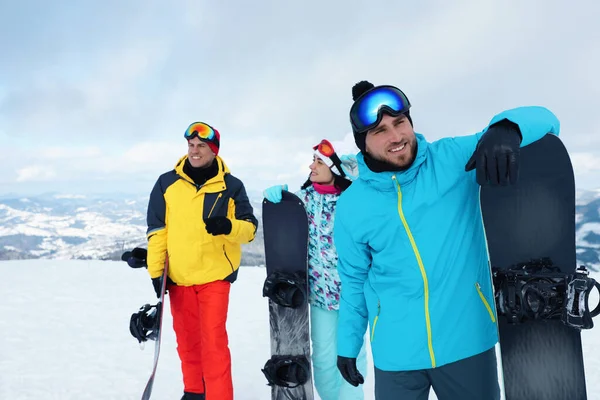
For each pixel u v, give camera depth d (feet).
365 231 5.59
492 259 5.53
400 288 5.44
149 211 9.99
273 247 9.59
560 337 5.39
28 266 33.83
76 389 12.25
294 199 9.55
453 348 5.24
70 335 17.51
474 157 4.47
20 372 13.47
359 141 5.50
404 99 5.22
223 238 9.64
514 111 4.72
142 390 12.25
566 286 5.01
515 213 5.49
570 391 5.33
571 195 5.31
